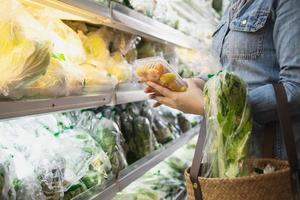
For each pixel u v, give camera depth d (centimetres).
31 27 108
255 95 119
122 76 179
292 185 110
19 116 97
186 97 131
